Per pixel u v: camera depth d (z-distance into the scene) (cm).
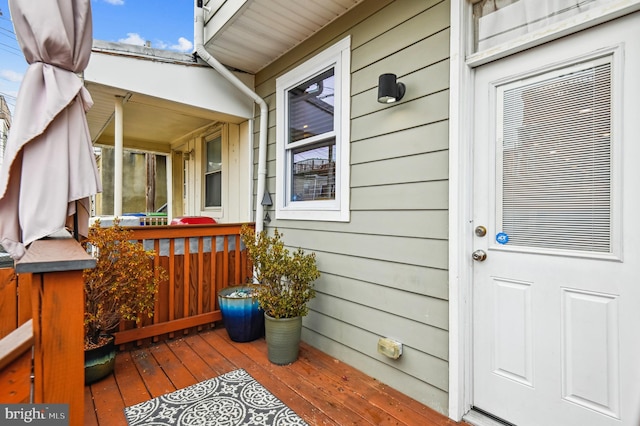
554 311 168
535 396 174
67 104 153
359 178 255
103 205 952
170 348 289
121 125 322
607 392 153
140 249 250
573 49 161
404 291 222
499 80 186
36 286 111
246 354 279
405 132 222
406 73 223
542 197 172
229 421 190
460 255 194
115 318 247
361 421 192
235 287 333
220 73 341
